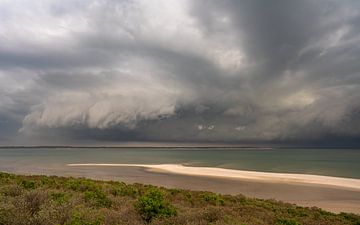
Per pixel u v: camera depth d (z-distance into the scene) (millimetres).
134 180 49688
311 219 17844
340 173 66625
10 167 77000
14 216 8094
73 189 20656
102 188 21438
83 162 100875
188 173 62125
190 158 138750
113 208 13211
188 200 20156
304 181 51000
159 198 12117
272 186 44656
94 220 9586
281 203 25594
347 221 19562
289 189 42156
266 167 83188
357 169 77812
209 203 19938
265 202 24781
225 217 12430
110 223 9898
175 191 24312
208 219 11836
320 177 56938
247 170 71812
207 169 72062
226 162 107375
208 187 42812
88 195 14867
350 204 32500
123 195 19516
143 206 11648
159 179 51438
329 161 117312
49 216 8609
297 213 20219
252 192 39156
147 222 11133
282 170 73188
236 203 21812
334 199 35375
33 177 28844
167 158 137125
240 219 13328
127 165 84188
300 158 146000
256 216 15867
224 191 39406
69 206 10695
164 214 11398
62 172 63531
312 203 32781
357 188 44125
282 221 14828
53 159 121625
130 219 10516
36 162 99875
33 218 8117
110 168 73938
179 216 11305
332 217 20469
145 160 116688
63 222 8836
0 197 11156
